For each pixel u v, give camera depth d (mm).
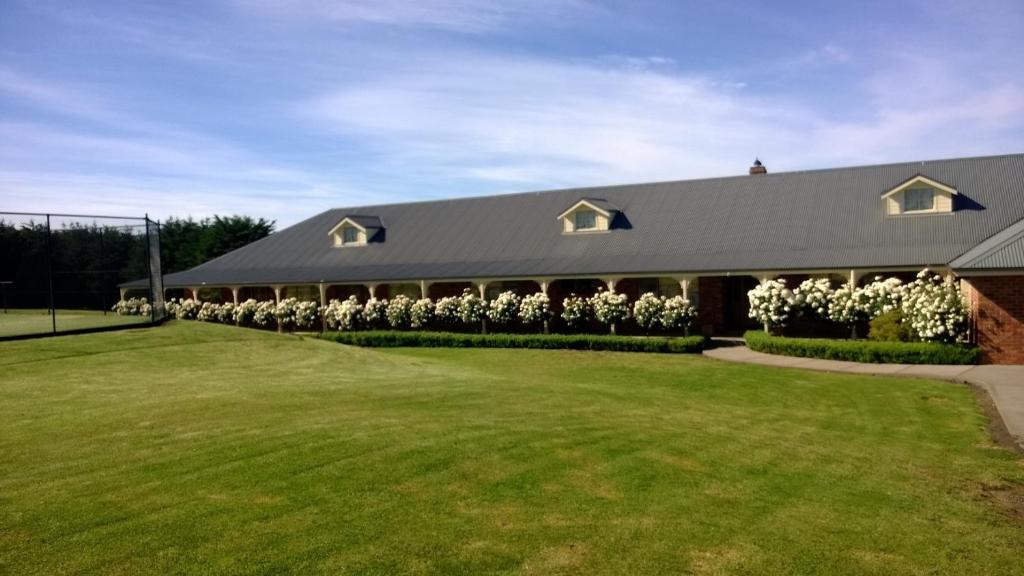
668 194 32938
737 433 10523
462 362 23328
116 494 6582
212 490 6762
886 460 9320
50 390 11484
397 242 37156
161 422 9336
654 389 16672
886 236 25438
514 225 34969
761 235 27891
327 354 18375
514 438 9102
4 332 17875
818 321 25625
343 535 5848
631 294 29578
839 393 15508
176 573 5137
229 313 36688
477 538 5934
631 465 8234
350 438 8688
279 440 8492
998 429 11641
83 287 28172
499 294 31406
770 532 6422
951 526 6746
